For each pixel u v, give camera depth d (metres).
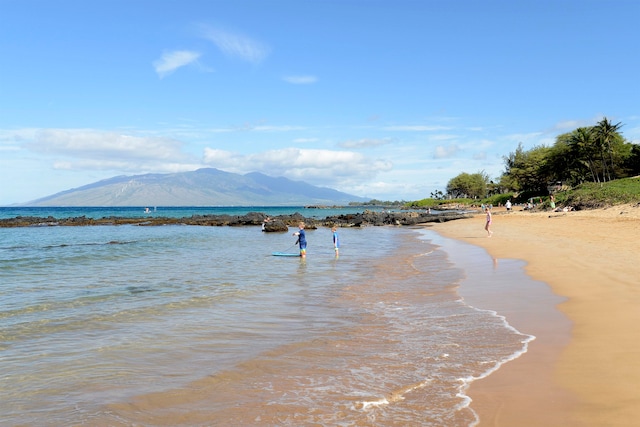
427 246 30.70
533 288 13.02
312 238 42.06
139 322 10.30
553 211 61.56
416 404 5.47
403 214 86.75
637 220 36.59
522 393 5.62
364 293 13.73
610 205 53.19
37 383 6.57
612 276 13.52
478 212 95.94
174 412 5.52
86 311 11.48
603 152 92.44
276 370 7.00
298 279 16.88
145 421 5.29
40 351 8.14
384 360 7.29
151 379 6.70
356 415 5.23
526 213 66.50
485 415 5.04
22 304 12.40
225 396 6.00
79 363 7.46
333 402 5.66
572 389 5.66
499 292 12.85
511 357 7.09
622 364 6.45
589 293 11.56
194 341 8.70
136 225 71.19
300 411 5.43
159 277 17.58
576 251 20.30
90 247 33.38
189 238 42.91
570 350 7.24
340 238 41.69
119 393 6.16
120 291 14.45
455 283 14.95
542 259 18.92
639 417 4.82
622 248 19.89
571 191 71.25
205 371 7.02
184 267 20.95
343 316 10.73
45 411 5.62
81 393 6.19
